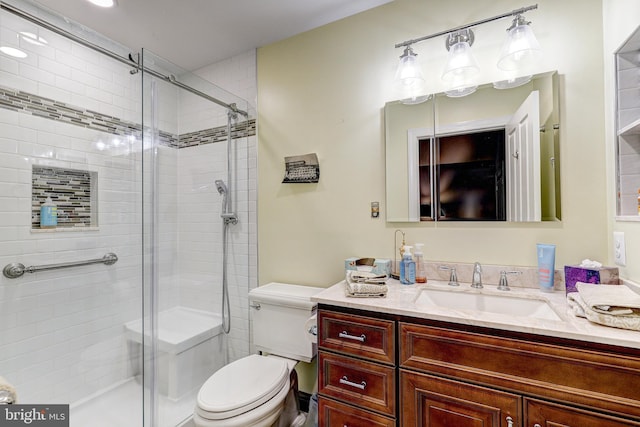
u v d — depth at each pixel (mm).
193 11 1702
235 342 2129
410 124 1589
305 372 1832
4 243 1516
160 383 1774
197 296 2072
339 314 1181
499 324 908
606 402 788
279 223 1968
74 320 1791
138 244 2154
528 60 1346
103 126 1957
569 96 1275
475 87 1439
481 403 929
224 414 1232
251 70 2098
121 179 2062
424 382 1012
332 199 1791
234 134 2105
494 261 1405
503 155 1396
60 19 1648
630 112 1117
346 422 1147
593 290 969
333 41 1797
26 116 1598
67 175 1792
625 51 1119
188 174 2043
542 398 855
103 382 1916
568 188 1275
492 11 1413
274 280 1983
